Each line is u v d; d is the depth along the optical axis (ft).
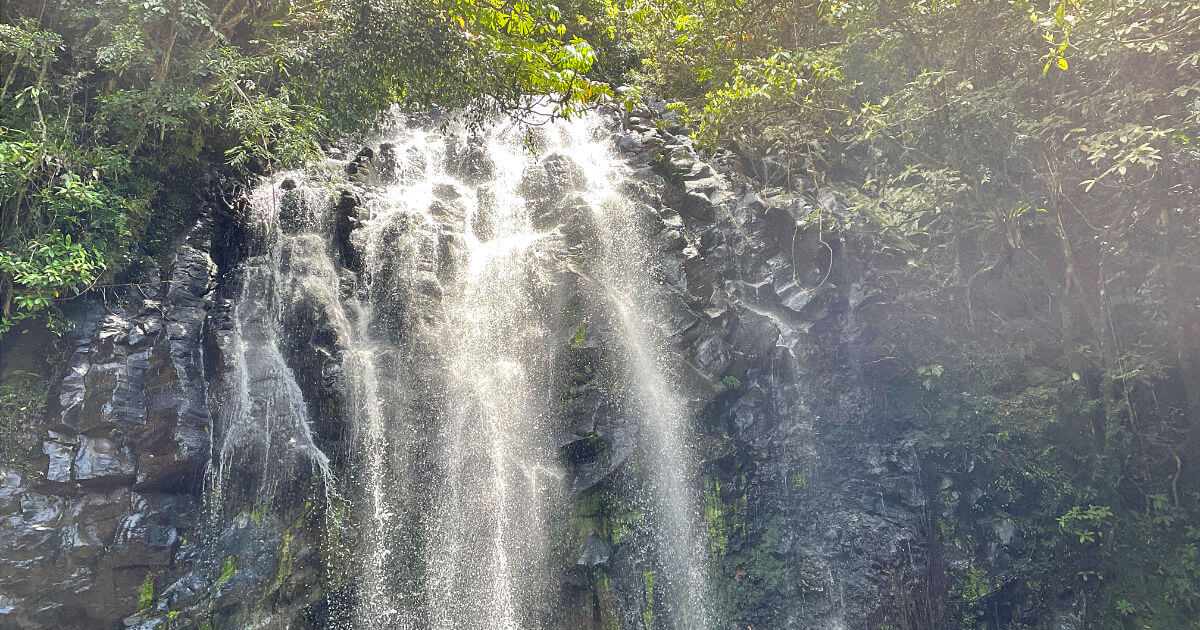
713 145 44.57
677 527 39.17
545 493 37.09
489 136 44.19
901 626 41.01
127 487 33.45
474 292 39.45
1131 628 42.73
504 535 37.01
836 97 48.62
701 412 40.37
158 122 35.88
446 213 40.37
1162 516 44.14
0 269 30.99
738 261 42.80
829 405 44.96
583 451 37.24
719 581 40.32
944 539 44.09
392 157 40.83
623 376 38.58
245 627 33.37
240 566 34.12
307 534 35.12
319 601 34.60
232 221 38.58
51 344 33.63
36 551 31.30
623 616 36.73
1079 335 47.21
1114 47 38.01
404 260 37.55
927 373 46.16
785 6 49.26
